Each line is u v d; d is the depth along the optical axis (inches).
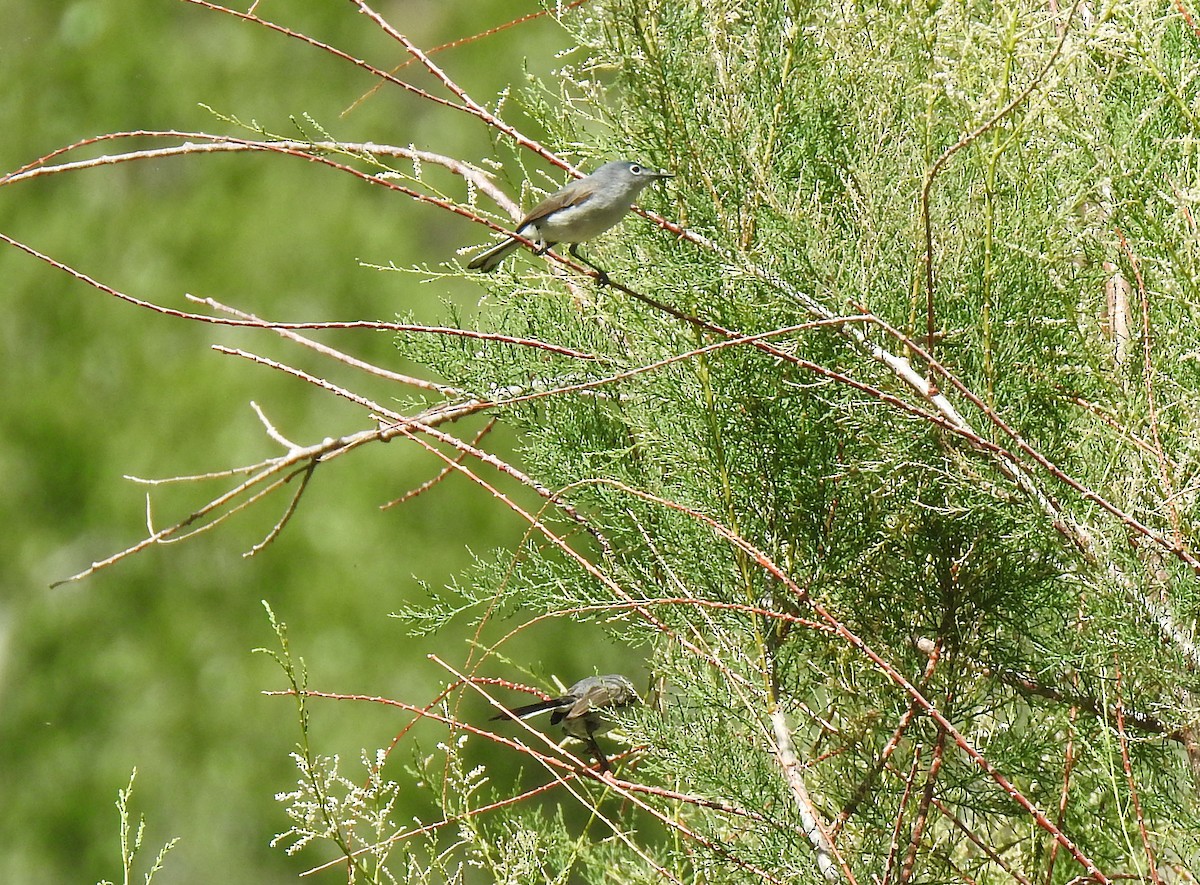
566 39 1113.4
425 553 967.6
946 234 320.2
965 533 333.7
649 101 345.7
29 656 1010.1
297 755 317.1
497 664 894.4
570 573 363.9
